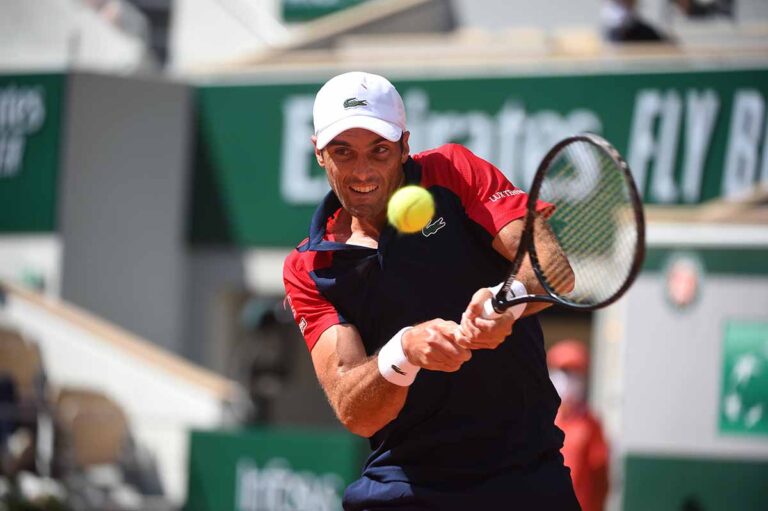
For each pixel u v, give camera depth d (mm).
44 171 43406
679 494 31750
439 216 11953
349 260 12148
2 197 43781
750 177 37656
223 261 43969
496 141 40406
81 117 43562
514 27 48031
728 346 31656
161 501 35594
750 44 43281
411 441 12250
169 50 51312
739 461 31312
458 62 41625
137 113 44219
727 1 44625
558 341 45125
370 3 50844
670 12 44844
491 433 12039
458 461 12109
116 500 35969
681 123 38406
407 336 11094
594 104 39344
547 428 12258
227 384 37000
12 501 33906
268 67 43875
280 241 43188
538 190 10969
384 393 11477
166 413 36688
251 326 41625
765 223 31984
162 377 36969
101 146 43781
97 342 37844
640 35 40438
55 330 38344
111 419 36281
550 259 11352
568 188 11766
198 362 44125
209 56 50750
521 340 12000
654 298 32406
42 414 35688
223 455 34281
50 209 43250
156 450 36406
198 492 34406
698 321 31953
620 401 32594
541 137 39875
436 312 11992
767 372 31203
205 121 44312
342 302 12250
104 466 36000
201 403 36219
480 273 12031
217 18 50719
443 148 12438
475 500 11953
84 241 43438
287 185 43125
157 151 44219
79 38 51531
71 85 43469
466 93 40781
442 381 11977
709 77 38156
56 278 42906
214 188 44094
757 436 31203
